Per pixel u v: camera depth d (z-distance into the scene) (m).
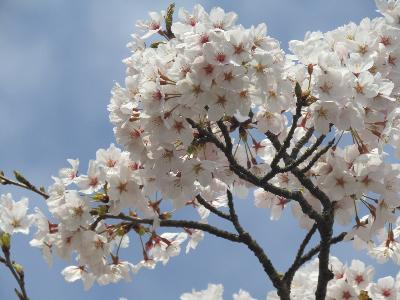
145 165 1.91
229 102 1.84
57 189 1.92
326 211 1.92
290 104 1.91
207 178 1.90
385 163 1.90
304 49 1.86
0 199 1.93
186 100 1.83
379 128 1.90
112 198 1.90
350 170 1.91
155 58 1.87
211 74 1.82
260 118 1.97
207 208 1.98
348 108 1.84
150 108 1.85
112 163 1.95
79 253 1.91
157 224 1.91
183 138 1.86
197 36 1.84
